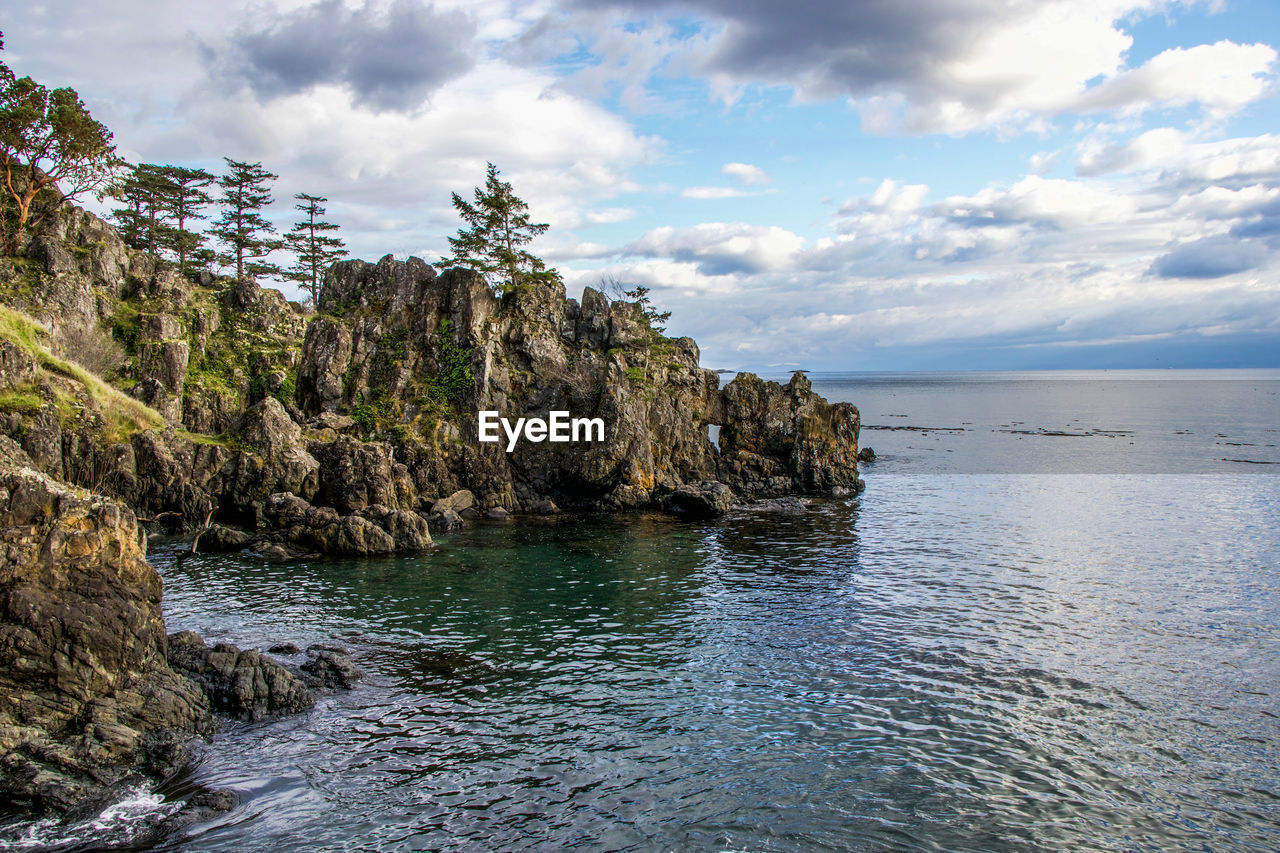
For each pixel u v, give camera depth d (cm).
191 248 10625
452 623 3762
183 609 3869
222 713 2638
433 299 7894
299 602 4050
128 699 2389
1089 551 5416
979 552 5397
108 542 2461
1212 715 2761
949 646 3462
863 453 11131
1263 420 17838
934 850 1966
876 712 2786
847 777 2330
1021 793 2247
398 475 6419
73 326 7500
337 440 6241
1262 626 3725
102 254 8275
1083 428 16300
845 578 4669
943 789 2262
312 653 3228
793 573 4794
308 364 7794
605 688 2995
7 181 8038
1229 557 5203
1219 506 7275
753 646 3462
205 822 2027
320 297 8962
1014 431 15662
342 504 6025
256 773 2294
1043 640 3541
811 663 3262
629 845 1973
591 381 7944
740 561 5122
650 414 8006
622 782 2292
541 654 3356
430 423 7250
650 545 5634
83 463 5503
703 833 2031
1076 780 2323
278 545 5134
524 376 7794
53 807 2016
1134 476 9369
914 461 11012
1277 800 2220
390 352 7819
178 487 5669
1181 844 2012
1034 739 2581
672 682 3055
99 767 2162
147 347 7681
